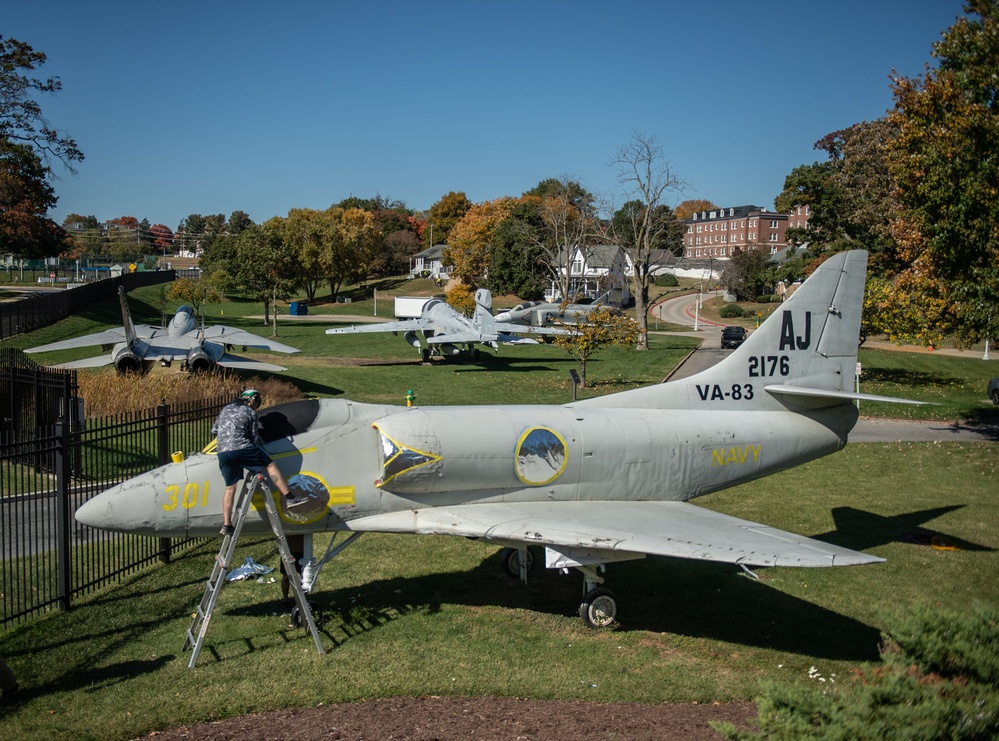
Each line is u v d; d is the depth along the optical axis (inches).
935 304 910.4
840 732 192.5
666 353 1967.3
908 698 204.7
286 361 1652.3
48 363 1371.8
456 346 1987.0
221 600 388.8
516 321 2114.9
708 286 4665.4
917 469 729.6
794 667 331.3
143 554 453.4
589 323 1347.2
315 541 494.0
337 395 1226.0
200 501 355.6
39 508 511.5
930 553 485.7
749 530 370.3
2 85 1925.4
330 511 371.6
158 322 2230.6
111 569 426.3
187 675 307.9
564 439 410.3
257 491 356.2
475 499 399.5
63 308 2009.1
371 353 1878.7
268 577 423.5
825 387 489.1
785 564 319.9
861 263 491.2
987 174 757.9
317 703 289.4
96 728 266.1
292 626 359.6
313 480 366.3
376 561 458.3
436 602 397.1
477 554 474.9
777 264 3804.1
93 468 604.4
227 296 3747.5
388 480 375.2
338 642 344.2
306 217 3686.0
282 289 2512.3
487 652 337.1
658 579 441.4
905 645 226.1
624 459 423.2
